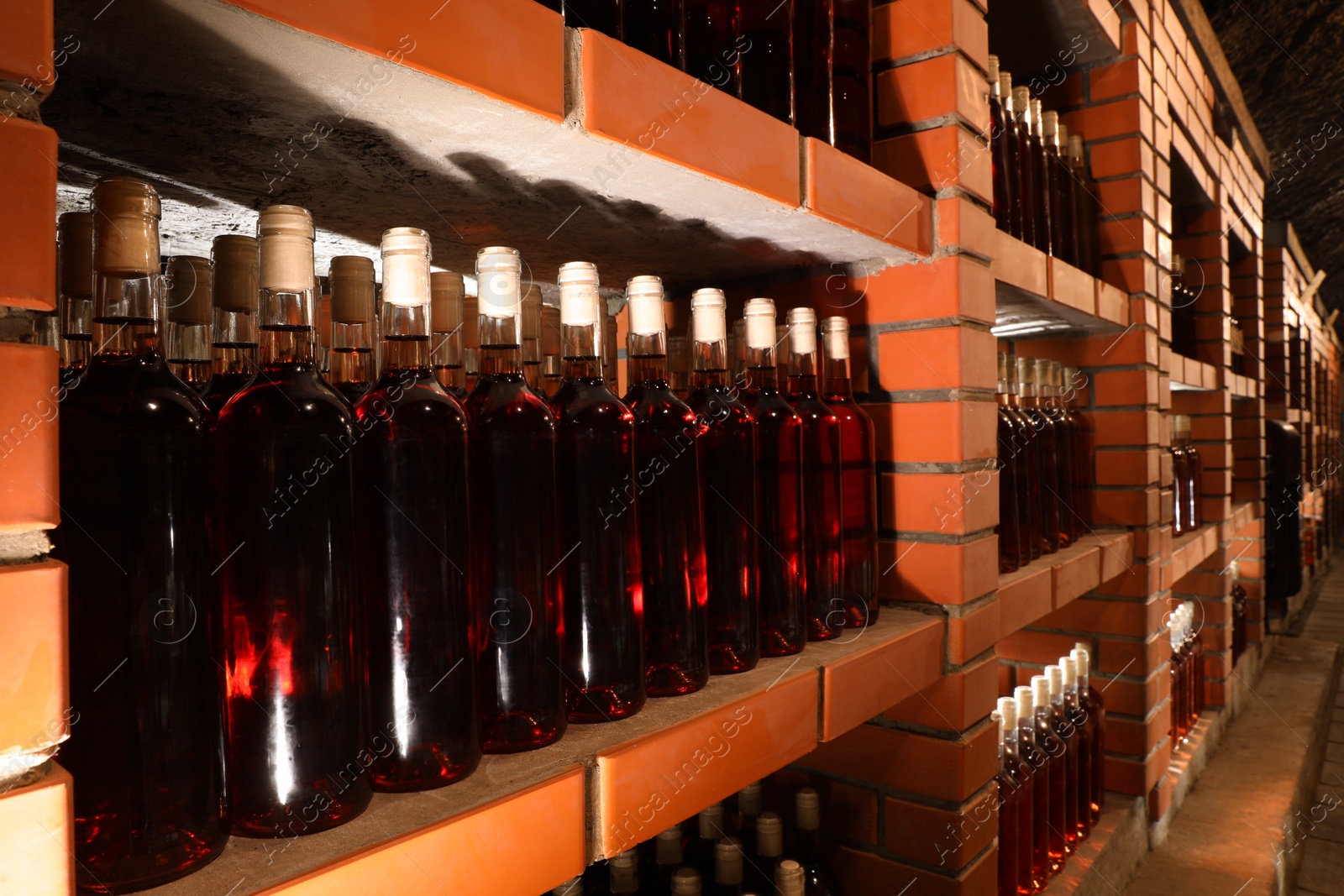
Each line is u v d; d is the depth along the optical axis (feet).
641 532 2.29
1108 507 6.13
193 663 1.35
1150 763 6.04
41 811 1.02
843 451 3.13
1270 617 14.17
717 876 2.94
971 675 3.37
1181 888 5.64
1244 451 11.61
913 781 3.43
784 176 2.35
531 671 1.86
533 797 1.64
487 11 1.51
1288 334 15.15
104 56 1.32
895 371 3.45
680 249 2.98
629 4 2.31
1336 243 20.68
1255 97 11.89
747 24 2.76
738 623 2.51
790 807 3.78
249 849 1.40
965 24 3.47
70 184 1.92
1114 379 6.10
